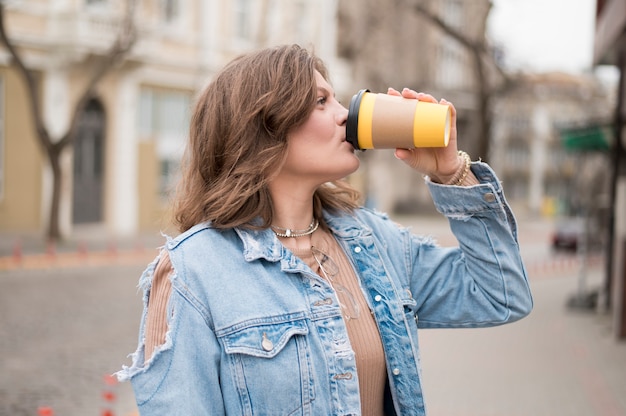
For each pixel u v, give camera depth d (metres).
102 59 21.95
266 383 1.59
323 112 1.77
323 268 1.81
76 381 7.45
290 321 1.64
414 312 1.94
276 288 1.66
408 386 1.79
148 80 24.95
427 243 2.04
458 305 1.95
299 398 1.60
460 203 1.87
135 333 9.81
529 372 8.18
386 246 1.96
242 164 1.71
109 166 23.95
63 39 21.72
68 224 22.50
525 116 65.31
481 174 1.89
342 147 1.77
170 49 25.52
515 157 68.19
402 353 1.80
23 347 8.89
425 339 10.16
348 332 1.75
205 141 1.76
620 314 10.12
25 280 14.32
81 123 23.11
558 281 18.53
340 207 1.98
